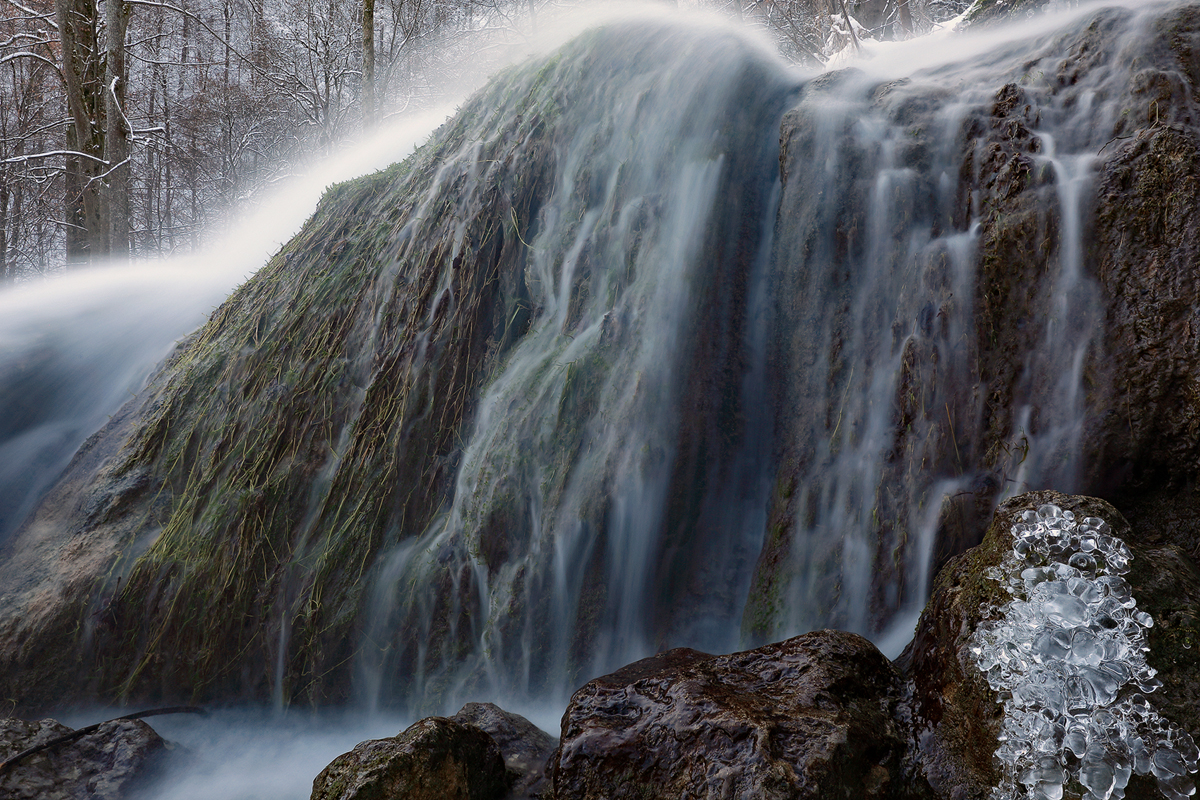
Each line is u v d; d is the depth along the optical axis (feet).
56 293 22.45
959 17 18.74
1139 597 6.89
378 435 14.28
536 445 13.16
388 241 16.99
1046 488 9.68
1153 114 10.43
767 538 12.25
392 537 13.48
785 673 7.96
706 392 13.30
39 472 17.56
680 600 12.41
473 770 8.34
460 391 14.47
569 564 12.37
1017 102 11.94
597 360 13.46
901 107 13.46
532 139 16.53
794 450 12.59
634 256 14.33
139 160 72.64
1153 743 6.17
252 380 16.11
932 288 11.42
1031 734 6.48
